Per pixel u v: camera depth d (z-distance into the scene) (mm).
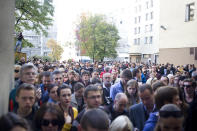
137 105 3896
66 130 3373
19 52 12141
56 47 60906
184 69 15836
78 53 62812
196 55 20750
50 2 17547
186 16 22047
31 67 4176
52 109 2744
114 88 5559
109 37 42594
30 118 3164
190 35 21531
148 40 47312
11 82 3943
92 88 3664
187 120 3625
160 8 25641
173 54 23719
